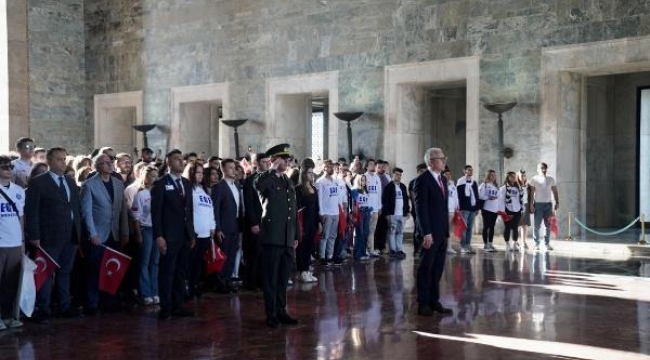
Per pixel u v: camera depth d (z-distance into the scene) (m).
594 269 12.80
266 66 21.62
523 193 15.80
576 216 17.28
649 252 14.77
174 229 8.68
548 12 16.52
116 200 9.46
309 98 22.47
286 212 8.41
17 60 24.27
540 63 16.64
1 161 8.05
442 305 9.54
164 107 24.11
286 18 21.12
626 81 20.84
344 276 12.24
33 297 8.39
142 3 24.59
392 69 19.05
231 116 22.41
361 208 14.48
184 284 8.99
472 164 17.64
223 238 10.51
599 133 20.78
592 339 7.61
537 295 10.23
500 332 7.95
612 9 15.62
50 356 6.98
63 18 25.64
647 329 8.08
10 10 24.09
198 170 9.89
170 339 7.69
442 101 22.91
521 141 16.94
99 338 7.75
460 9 17.83
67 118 25.81
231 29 22.36
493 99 17.33
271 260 8.31
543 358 6.85
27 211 8.48
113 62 25.45
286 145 8.53
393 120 19.11
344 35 19.95
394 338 7.68
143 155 14.78
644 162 20.53
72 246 8.91
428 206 8.93
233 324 8.45
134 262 10.08
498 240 17.19
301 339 7.66
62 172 8.78
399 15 18.89
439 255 9.03
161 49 24.12
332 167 13.63
